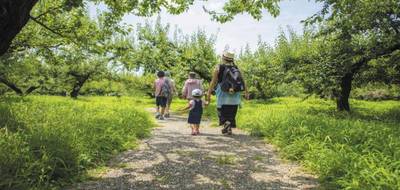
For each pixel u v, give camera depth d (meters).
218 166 6.38
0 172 4.77
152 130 10.51
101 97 28.59
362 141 7.16
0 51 6.11
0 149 5.24
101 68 28.41
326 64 15.00
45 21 13.06
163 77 14.41
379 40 13.94
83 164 6.00
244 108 15.94
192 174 5.88
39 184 4.87
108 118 9.32
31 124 7.45
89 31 13.88
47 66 27.44
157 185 5.33
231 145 8.19
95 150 6.65
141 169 6.12
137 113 11.34
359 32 14.25
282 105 18.69
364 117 13.15
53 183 5.19
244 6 10.20
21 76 24.78
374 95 25.34
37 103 11.82
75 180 5.39
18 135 6.12
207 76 24.06
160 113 14.28
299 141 7.31
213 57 24.06
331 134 7.50
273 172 6.08
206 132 10.20
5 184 4.60
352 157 5.86
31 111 8.98
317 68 15.37
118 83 33.00
